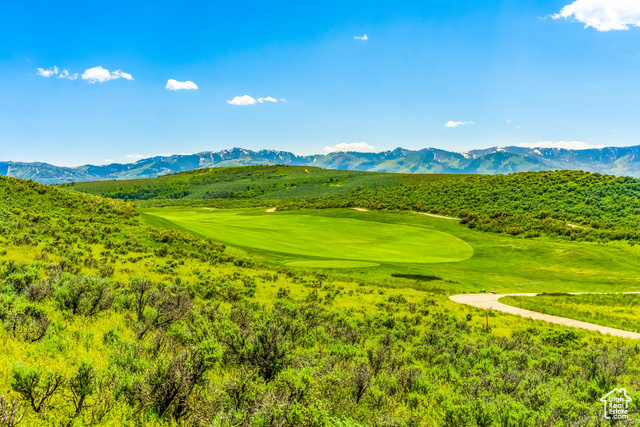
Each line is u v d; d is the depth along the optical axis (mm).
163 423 5422
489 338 17781
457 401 7855
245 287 25656
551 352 15141
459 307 30828
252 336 8914
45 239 31500
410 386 8648
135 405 5668
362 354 10383
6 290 12219
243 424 5223
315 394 6355
